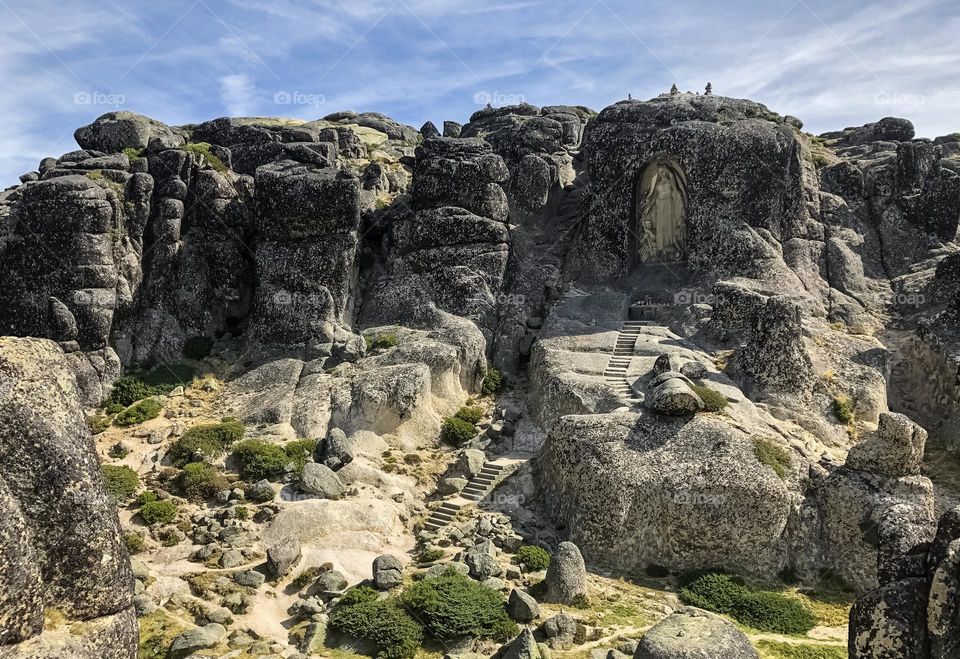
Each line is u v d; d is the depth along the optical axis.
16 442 12.77
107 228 47.12
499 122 67.94
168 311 49.66
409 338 46.59
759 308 41.00
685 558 32.41
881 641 15.01
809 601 30.69
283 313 48.22
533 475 37.78
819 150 62.44
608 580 31.55
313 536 33.22
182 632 26.53
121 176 49.81
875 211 56.44
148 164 51.34
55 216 45.84
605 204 52.34
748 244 48.31
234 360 48.91
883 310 50.31
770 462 33.53
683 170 50.34
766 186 49.12
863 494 31.77
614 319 47.41
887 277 53.50
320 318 47.72
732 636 21.81
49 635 12.56
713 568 32.06
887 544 15.72
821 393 40.62
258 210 49.91
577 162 62.09
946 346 42.47
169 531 33.25
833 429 38.91
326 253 48.81
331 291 48.47
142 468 38.34
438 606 26.66
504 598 28.56
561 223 55.16
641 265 52.31
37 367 13.50
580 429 35.38
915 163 55.78
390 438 40.75
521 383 46.47
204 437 39.22
